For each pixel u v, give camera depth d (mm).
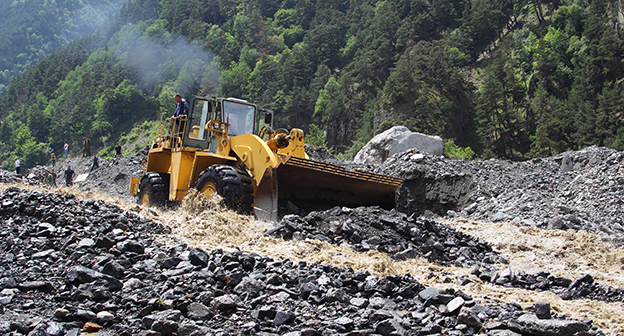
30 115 144750
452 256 7648
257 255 5645
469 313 4020
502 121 82188
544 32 105188
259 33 151500
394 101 85812
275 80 120750
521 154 79938
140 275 4664
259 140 8867
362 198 9945
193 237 6766
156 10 190250
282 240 7117
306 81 122250
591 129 70938
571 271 7336
